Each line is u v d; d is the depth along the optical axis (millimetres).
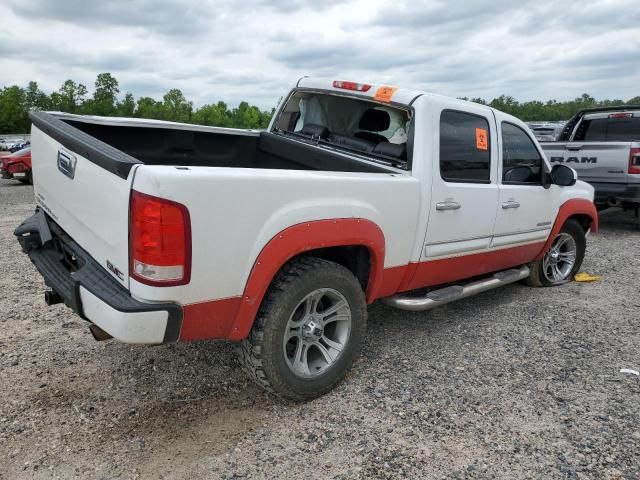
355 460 2732
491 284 4676
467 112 4113
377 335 4359
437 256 3959
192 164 4629
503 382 3582
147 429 2961
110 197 2637
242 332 2881
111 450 2766
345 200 3180
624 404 3322
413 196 3623
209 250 2607
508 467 2703
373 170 3955
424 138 3740
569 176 4828
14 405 3145
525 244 4973
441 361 3887
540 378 3646
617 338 4371
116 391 3346
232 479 2574
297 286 3012
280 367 3043
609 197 8336
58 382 3428
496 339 4309
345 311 3340
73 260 3281
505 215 4516
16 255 6754
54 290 3199
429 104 3812
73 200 3061
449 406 3262
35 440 2824
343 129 4465
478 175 4234
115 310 2506
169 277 2504
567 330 4527
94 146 2770
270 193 2801
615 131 9656
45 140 3467
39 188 3738
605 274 6359
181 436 2904
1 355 3768
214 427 2998
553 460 2764
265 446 2834
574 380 3627
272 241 2838
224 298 2748
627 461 2762
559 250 5781
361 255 3516
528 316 4855
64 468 2617
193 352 3900
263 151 4945
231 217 2656
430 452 2811
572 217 5871
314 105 4711
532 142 4895
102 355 3816
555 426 3070
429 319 4742
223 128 4742
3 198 13828
